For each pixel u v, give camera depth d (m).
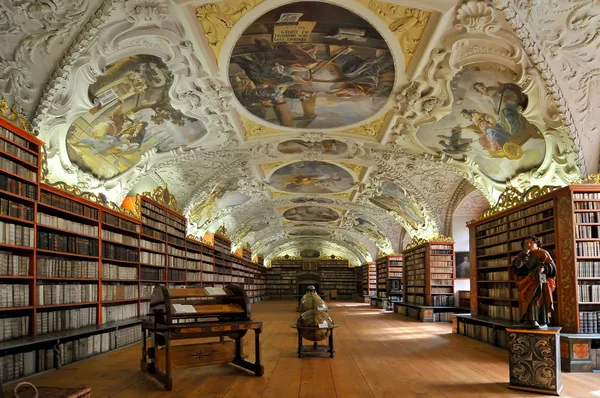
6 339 8.02
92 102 10.12
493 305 14.16
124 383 7.95
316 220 32.22
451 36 8.86
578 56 8.61
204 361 8.90
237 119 13.28
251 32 8.99
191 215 20.20
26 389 4.54
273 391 7.40
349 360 10.38
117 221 12.49
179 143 14.03
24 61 8.49
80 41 8.28
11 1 7.42
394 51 9.56
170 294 8.62
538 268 7.65
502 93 10.34
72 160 11.23
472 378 8.38
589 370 8.94
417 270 22.55
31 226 8.80
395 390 7.45
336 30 8.93
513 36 8.40
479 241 15.02
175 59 9.64
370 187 20.69
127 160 13.26
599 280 9.53
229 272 28.81
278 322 20.48
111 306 12.02
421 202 19.69
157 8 8.07
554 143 10.73
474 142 12.88
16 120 8.47
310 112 12.89
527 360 7.39
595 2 7.55
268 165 18.12
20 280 8.71
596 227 9.58
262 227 34.03
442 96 11.00
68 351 9.61
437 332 16.23
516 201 12.09
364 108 12.49
